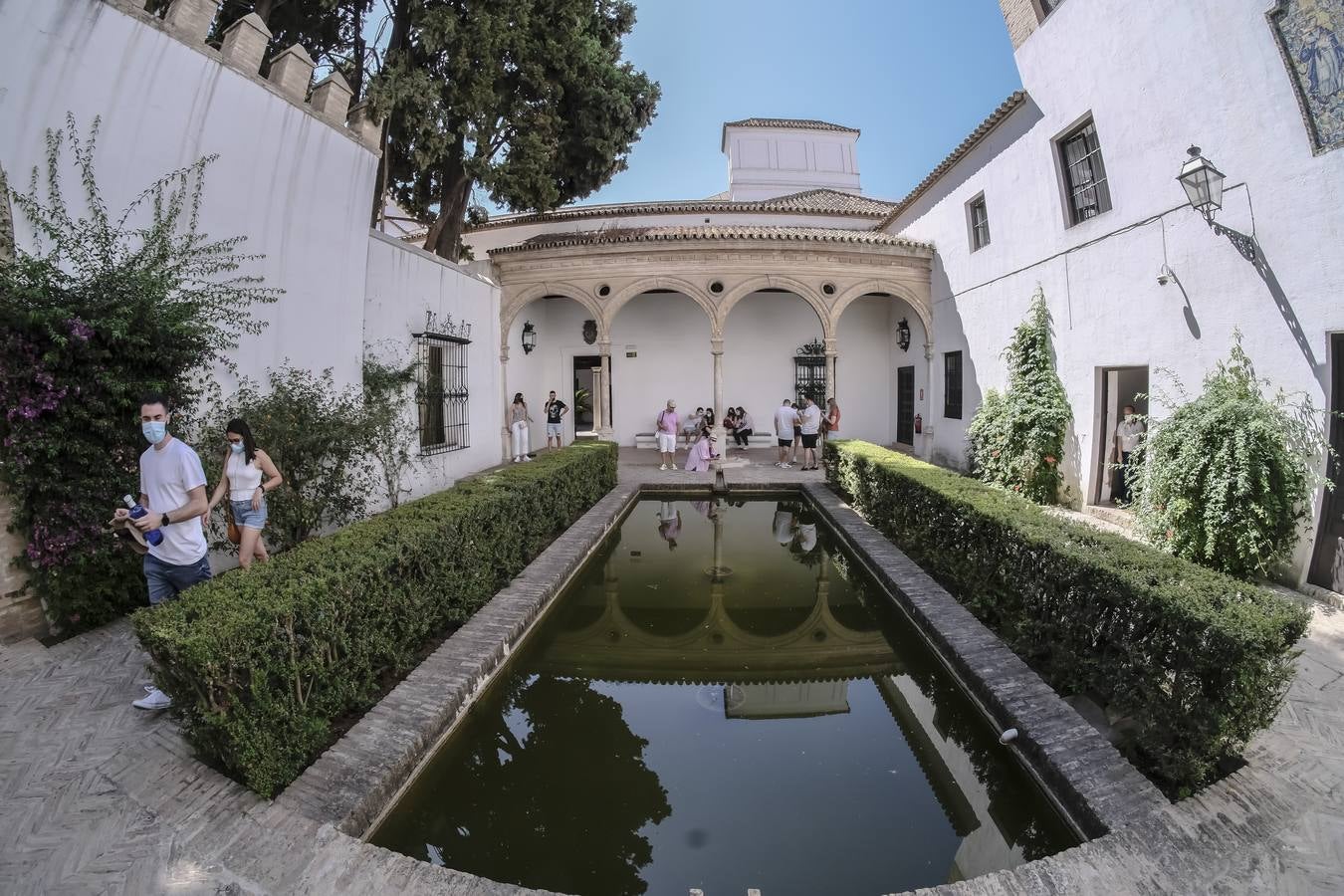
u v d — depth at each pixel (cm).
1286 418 567
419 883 250
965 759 397
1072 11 849
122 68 487
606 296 1397
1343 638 464
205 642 271
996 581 508
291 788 303
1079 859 259
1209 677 296
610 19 1271
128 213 496
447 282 1091
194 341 489
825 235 1370
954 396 1331
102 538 451
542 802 361
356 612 373
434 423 1045
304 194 679
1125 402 965
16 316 398
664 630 599
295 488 612
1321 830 274
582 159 1296
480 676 433
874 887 287
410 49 1022
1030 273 1002
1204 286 669
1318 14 526
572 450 1042
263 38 618
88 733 337
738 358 1692
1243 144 611
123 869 253
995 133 1095
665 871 301
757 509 1112
